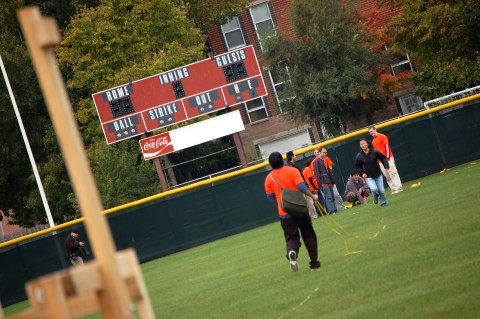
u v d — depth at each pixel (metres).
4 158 125.94
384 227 46.22
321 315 26.58
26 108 126.44
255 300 33.53
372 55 129.38
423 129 78.75
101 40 120.19
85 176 12.91
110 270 12.88
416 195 61.41
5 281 75.25
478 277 26.05
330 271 35.59
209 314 32.97
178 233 78.12
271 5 152.38
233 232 78.12
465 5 97.50
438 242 35.06
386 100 136.12
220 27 152.50
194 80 94.19
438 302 23.94
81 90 125.94
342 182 78.25
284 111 132.88
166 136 95.00
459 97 92.38
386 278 30.14
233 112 95.62
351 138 78.25
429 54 107.94
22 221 131.62
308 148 78.56
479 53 103.38
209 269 52.41
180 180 130.38
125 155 103.19
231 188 78.19
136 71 117.69
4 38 125.75
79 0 132.00
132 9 125.12
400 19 106.38
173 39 126.19
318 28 129.50
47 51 13.03
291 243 37.22
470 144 78.75
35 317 12.82
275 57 130.62
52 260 76.44
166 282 51.97
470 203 46.09
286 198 36.59
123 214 78.00
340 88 127.69
